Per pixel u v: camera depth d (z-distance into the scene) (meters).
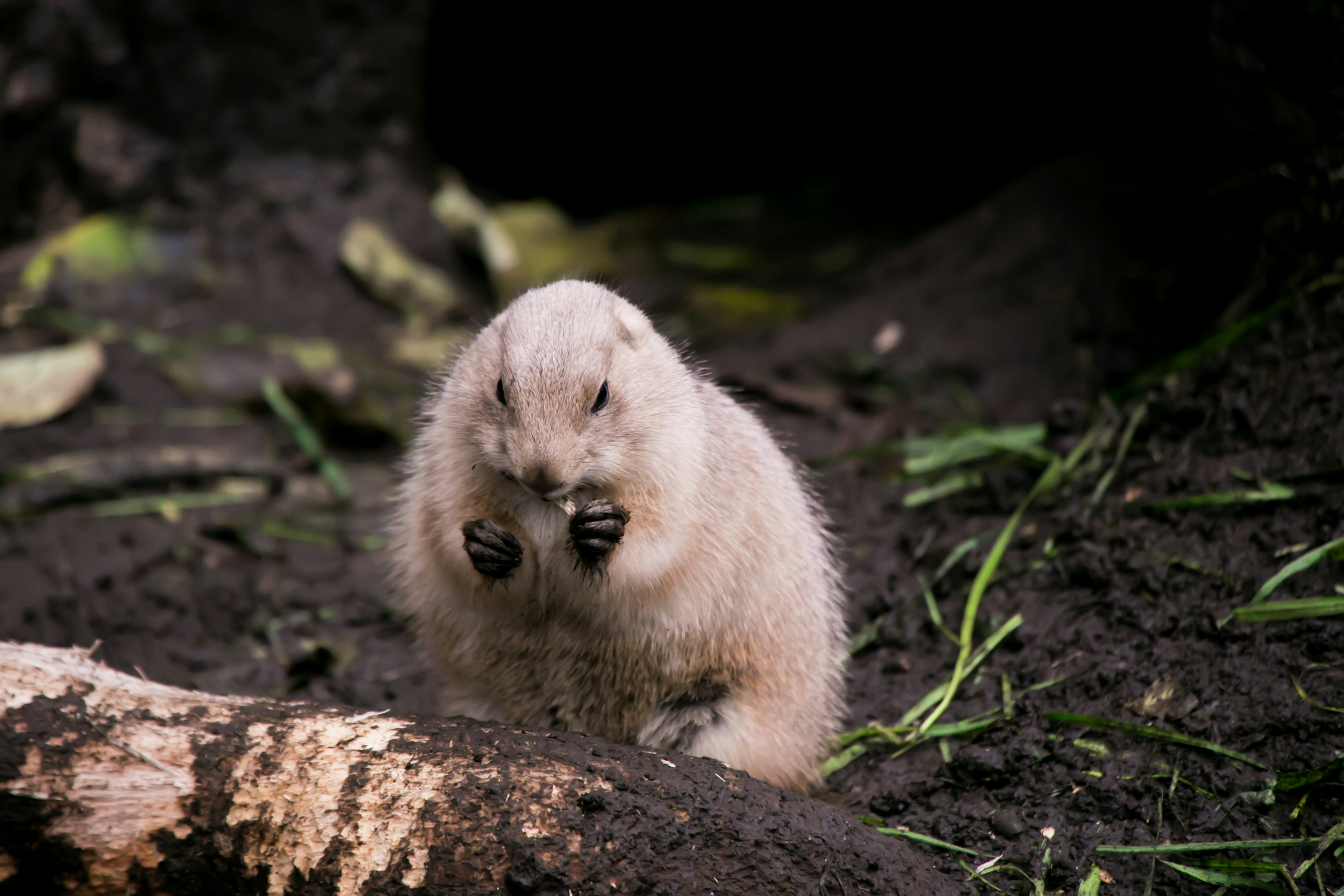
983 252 14.73
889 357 13.96
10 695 5.67
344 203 17.45
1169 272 12.67
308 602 10.46
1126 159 14.59
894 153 22.48
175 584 10.52
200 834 5.59
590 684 7.12
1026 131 19.45
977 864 6.44
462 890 5.35
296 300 16.31
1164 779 6.59
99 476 12.00
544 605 6.88
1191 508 8.40
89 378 13.57
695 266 19.47
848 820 5.98
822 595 7.77
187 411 13.86
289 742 5.79
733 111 24.09
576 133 23.75
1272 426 8.60
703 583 6.82
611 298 7.39
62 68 16.25
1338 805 6.19
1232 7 10.30
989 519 9.98
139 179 16.73
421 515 7.18
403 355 15.55
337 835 5.50
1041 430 10.93
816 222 21.12
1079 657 7.80
